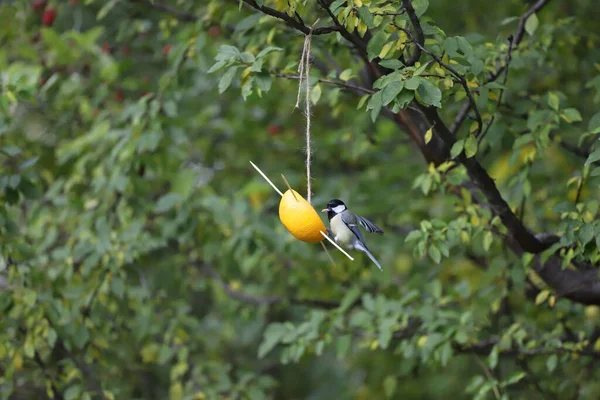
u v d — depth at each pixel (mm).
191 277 12773
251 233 11195
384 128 12555
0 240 8805
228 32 10352
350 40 6625
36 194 8781
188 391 11227
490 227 7711
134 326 11117
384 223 13102
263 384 11234
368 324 9648
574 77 11727
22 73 10484
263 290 13422
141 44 13180
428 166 8281
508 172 12094
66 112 12672
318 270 12141
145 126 10562
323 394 18516
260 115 14703
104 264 9852
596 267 7922
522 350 9156
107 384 10789
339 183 14055
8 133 11414
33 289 9445
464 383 13602
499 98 7363
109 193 10680
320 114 14539
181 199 10625
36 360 9883
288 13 6008
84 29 15031
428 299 10023
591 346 9141
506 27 12703
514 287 9680
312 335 9680
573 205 7070
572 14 12953
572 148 9172
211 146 14859
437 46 6801
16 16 12500
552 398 10297
